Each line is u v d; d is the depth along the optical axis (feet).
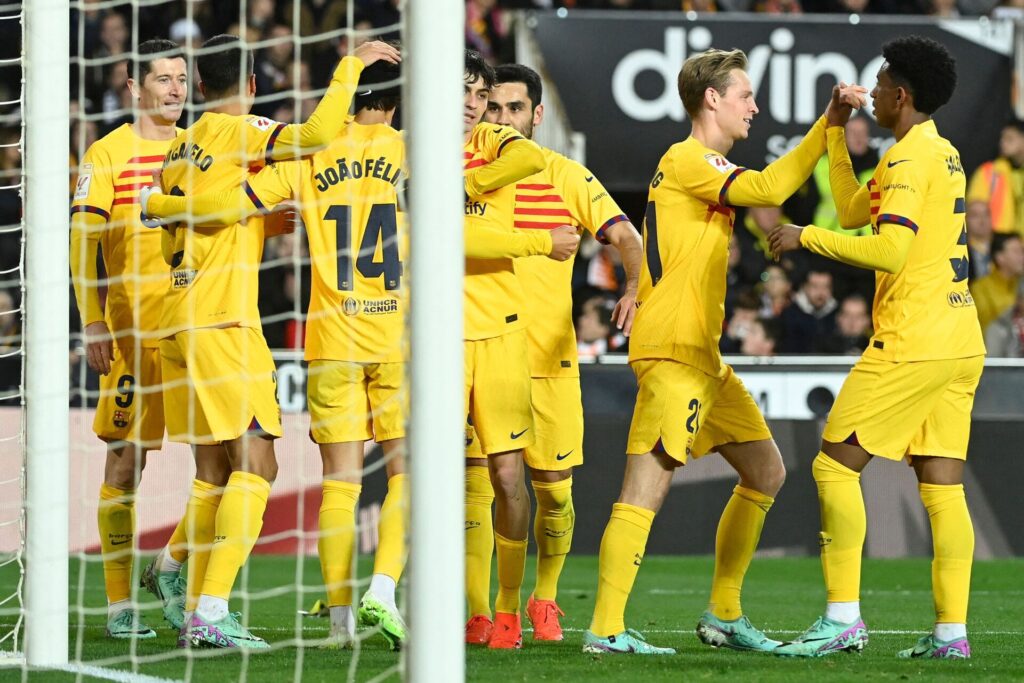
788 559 104.78
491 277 54.80
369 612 50.65
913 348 52.44
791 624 69.67
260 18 135.03
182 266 53.93
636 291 60.34
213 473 56.75
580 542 105.09
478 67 55.21
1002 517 105.81
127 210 61.41
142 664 50.14
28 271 50.90
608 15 122.11
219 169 54.03
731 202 53.67
